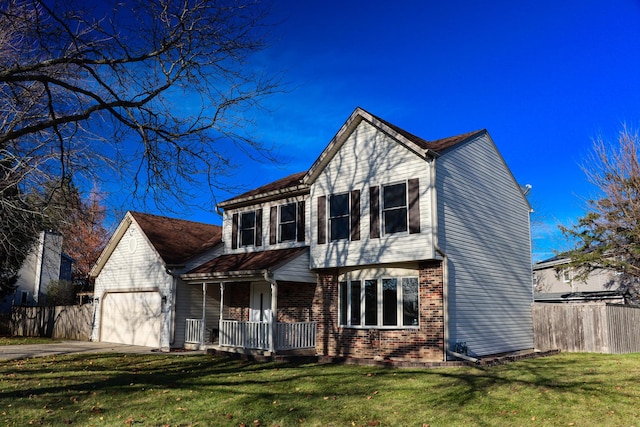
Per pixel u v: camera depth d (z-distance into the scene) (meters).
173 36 11.27
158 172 11.98
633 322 22.00
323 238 19.72
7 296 38.88
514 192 22.75
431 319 16.97
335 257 19.19
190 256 23.78
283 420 10.18
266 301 22.58
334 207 19.66
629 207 29.19
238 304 23.81
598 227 29.36
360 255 18.44
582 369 15.16
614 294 30.67
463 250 18.22
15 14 10.50
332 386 13.04
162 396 12.21
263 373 15.20
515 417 9.98
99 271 28.00
